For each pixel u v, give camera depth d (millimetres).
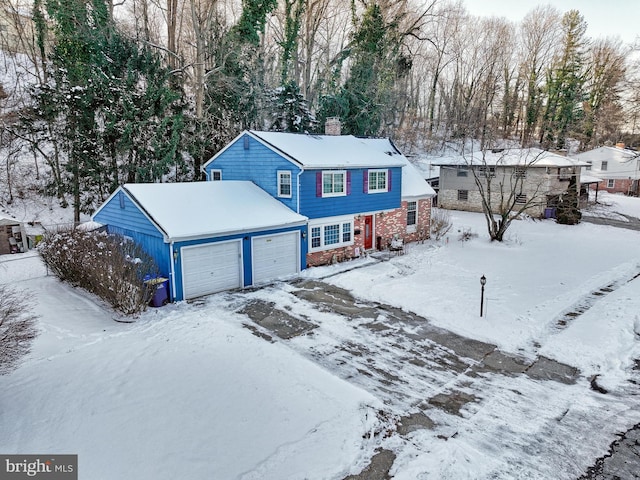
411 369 9039
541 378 8781
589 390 8328
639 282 15609
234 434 6277
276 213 15734
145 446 5898
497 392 8195
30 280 14305
